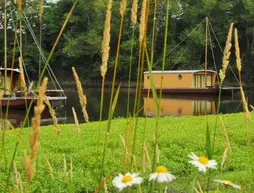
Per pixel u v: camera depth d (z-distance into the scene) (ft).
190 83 99.30
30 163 3.05
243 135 33.14
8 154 24.90
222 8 118.83
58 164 23.75
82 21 127.85
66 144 29.73
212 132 35.78
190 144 30.53
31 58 119.55
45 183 19.53
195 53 120.67
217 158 25.22
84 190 19.43
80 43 123.24
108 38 4.48
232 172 22.68
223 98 94.02
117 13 108.47
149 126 38.99
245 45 128.36
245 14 122.62
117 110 70.38
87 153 26.03
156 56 118.93
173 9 114.42
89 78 131.95
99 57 130.11
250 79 122.21
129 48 108.99
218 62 124.47
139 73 5.14
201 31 114.52
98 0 115.34
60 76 134.21
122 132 35.37
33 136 3.03
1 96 5.18
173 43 119.96
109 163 23.03
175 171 23.70
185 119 46.26
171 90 100.89
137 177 4.43
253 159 22.45
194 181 5.24
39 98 3.03
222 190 17.53
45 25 127.44
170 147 29.45
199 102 84.89
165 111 69.56
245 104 6.68
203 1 118.42
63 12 128.16
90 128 37.81
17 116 56.90
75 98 95.45
